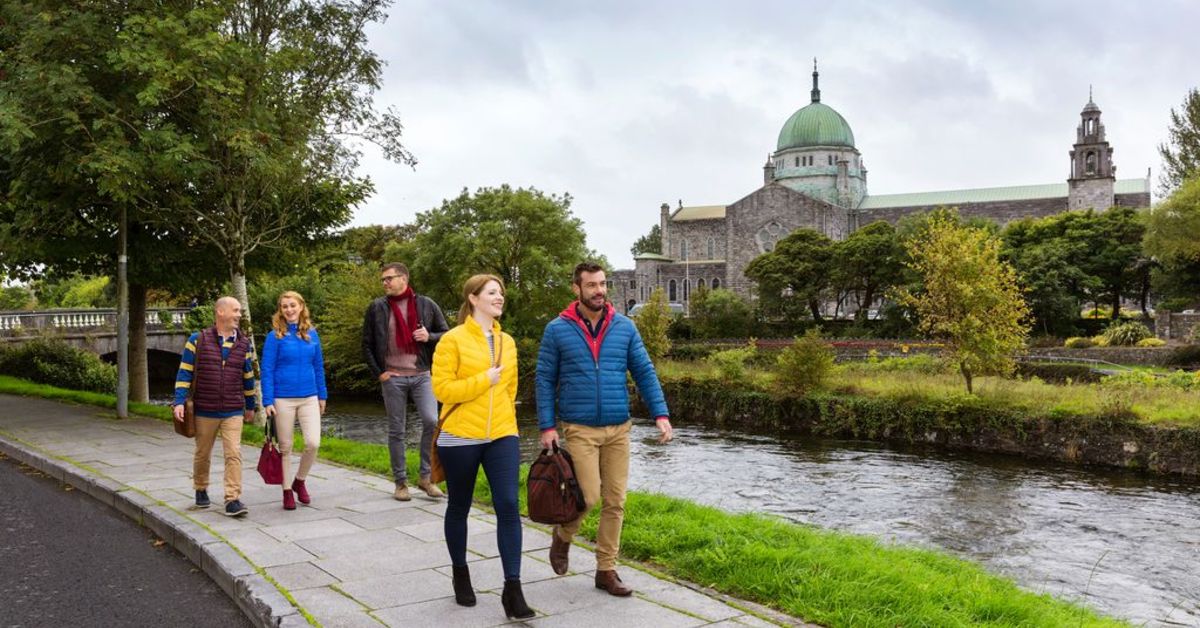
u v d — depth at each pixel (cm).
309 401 876
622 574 634
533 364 4103
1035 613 590
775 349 5503
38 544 782
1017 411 2431
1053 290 5891
